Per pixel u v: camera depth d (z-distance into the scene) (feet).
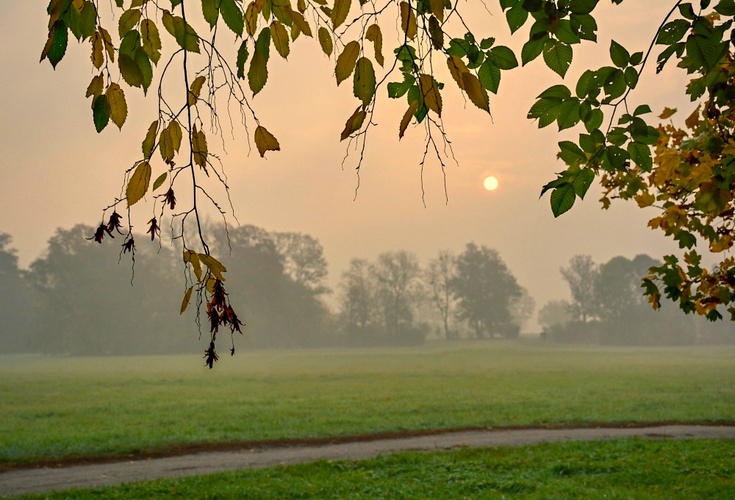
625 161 8.36
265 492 37.65
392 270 404.16
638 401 96.68
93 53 5.50
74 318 304.09
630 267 399.24
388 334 401.29
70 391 126.62
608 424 72.54
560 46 7.21
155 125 5.60
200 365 223.51
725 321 392.47
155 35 5.84
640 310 399.85
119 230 5.37
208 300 5.60
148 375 174.50
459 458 47.55
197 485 40.09
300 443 61.52
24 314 368.27
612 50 7.32
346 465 46.24
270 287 344.28
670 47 7.54
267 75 5.64
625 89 7.64
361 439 63.77
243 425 72.84
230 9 5.67
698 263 19.88
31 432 68.13
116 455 54.95
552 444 52.49
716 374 159.22
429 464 45.55
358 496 36.37
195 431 67.56
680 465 41.29
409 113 5.71
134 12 5.69
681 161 14.16
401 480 40.70
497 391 117.80
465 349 347.36
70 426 73.92
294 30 6.40
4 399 110.52
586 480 38.83
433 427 70.23
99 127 5.44
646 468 40.75
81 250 309.63
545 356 270.05
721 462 41.70
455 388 125.80
